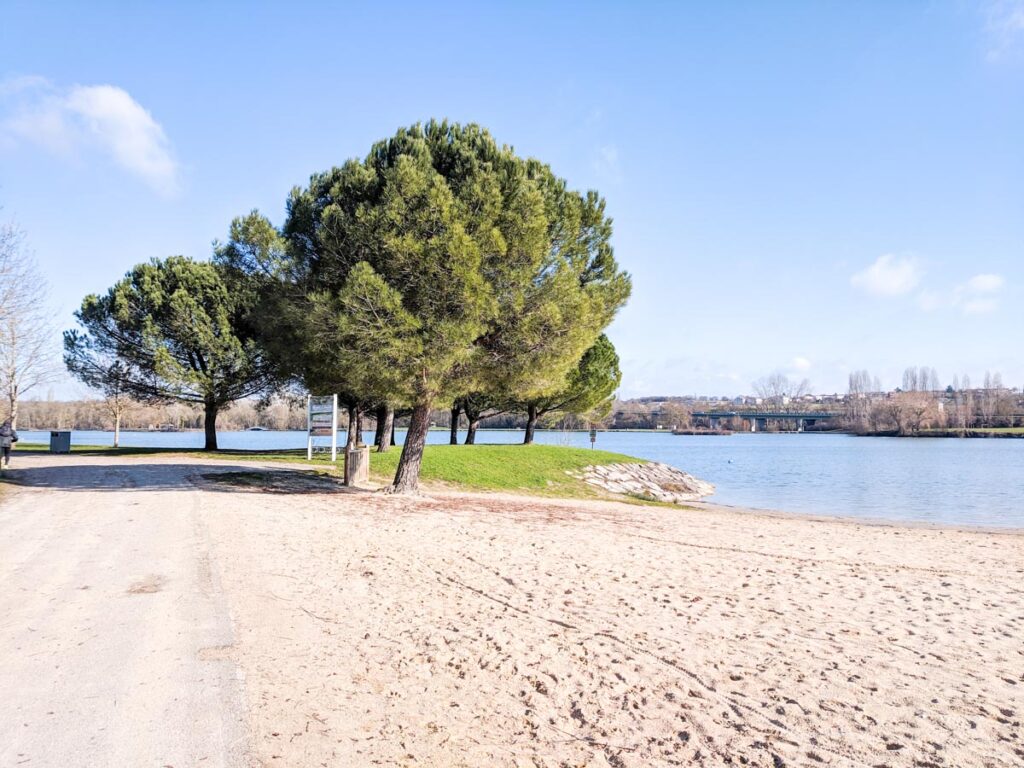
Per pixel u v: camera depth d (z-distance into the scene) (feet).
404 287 51.70
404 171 50.72
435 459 92.12
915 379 470.39
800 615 25.68
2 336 74.33
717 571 34.32
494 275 53.26
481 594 27.45
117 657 18.48
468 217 51.34
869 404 466.29
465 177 55.57
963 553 46.60
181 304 106.52
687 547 42.47
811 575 34.50
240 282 72.74
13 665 17.80
